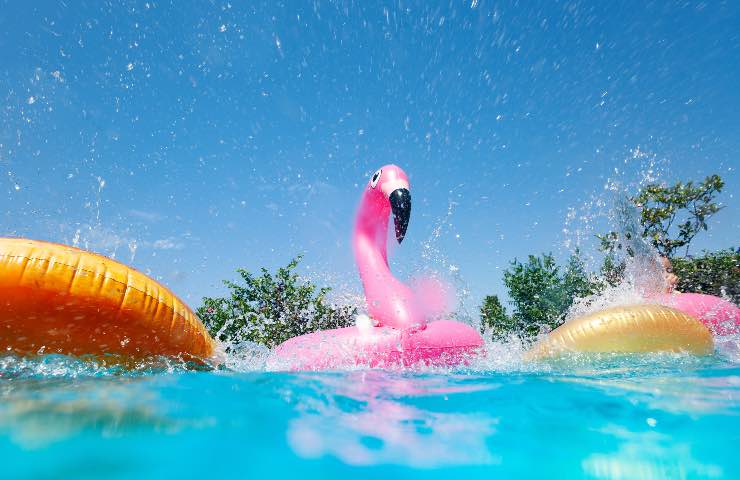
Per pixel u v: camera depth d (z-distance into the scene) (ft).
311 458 4.95
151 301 10.66
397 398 7.66
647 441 5.63
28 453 4.68
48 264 9.73
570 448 5.40
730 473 4.74
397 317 15.47
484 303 30.04
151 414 6.11
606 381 9.25
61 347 9.89
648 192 28.25
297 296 24.12
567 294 28.14
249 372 10.90
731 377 9.64
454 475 4.64
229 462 4.74
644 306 14.92
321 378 9.54
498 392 8.16
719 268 27.43
